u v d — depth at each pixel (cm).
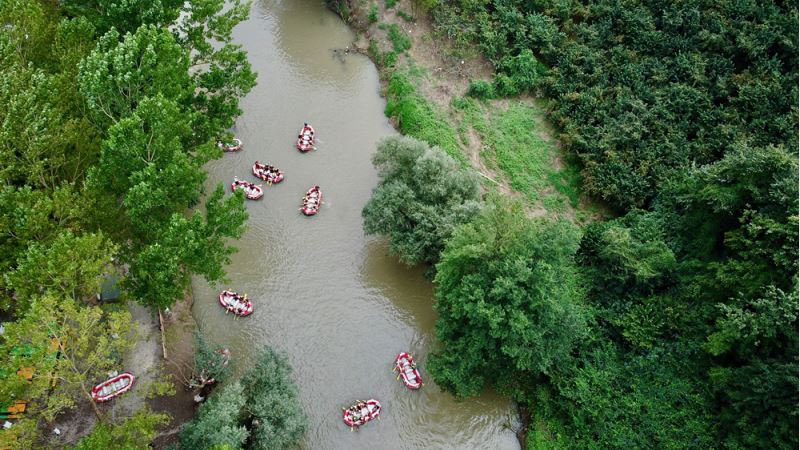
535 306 4556
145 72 4731
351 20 8375
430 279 5819
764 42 6675
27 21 5247
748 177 5072
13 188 4247
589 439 4781
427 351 5541
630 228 5775
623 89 6850
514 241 4750
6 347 3669
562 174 6694
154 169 4300
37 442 4441
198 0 5619
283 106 7419
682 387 4806
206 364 4788
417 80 7631
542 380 5162
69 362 3853
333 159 6931
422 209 5547
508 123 7175
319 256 6094
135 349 5138
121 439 3934
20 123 4597
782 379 4178
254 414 4466
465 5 7894
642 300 5328
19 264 4053
